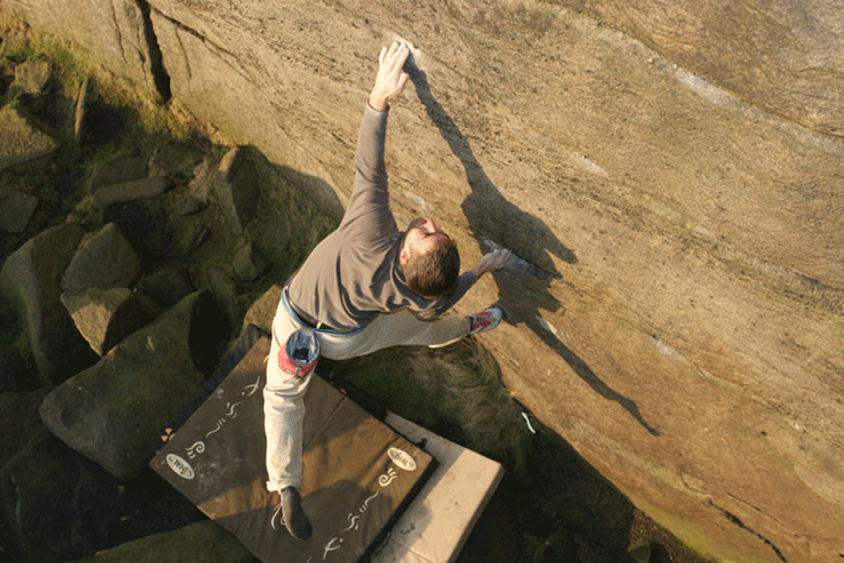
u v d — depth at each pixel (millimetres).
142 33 4652
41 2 5074
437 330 3385
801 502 3332
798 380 2863
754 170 2445
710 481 3650
